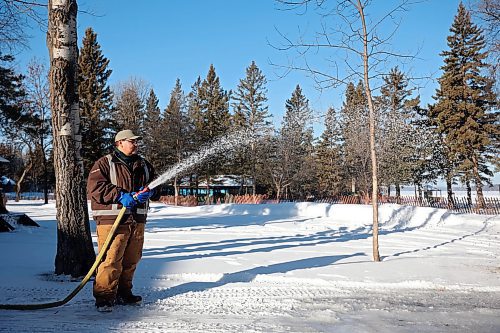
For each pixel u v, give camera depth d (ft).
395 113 116.57
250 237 40.96
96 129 128.47
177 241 36.52
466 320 15.42
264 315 15.30
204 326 13.70
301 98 174.70
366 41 29.55
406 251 33.94
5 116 96.07
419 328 14.24
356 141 112.47
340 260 27.96
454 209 98.84
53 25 21.29
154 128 138.31
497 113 104.06
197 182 151.12
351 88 34.32
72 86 21.54
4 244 30.89
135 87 158.92
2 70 91.91
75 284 19.07
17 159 182.39
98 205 15.26
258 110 160.25
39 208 99.71
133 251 15.98
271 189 154.71
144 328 13.32
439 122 111.34
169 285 19.72
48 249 29.04
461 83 107.65
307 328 13.79
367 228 53.93
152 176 16.90
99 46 141.59
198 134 138.62
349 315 15.61
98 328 13.15
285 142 142.10
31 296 16.90
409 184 124.06
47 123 117.60
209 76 170.30
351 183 146.41
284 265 25.48
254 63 160.86
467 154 106.32
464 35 105.60
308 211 73.05
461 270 25.68
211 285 20.04
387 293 19.86
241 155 141.90
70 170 20.99
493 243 41.27
